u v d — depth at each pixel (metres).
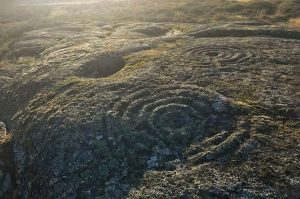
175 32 19.22
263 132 6.15
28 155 7.04
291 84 8.38
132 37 16.84
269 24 18.14
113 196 5.20
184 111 7.11
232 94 7.84
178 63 10.52
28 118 8.28
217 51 11.97
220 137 6.13
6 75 13.26
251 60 10.60
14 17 34.59
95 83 9.10
